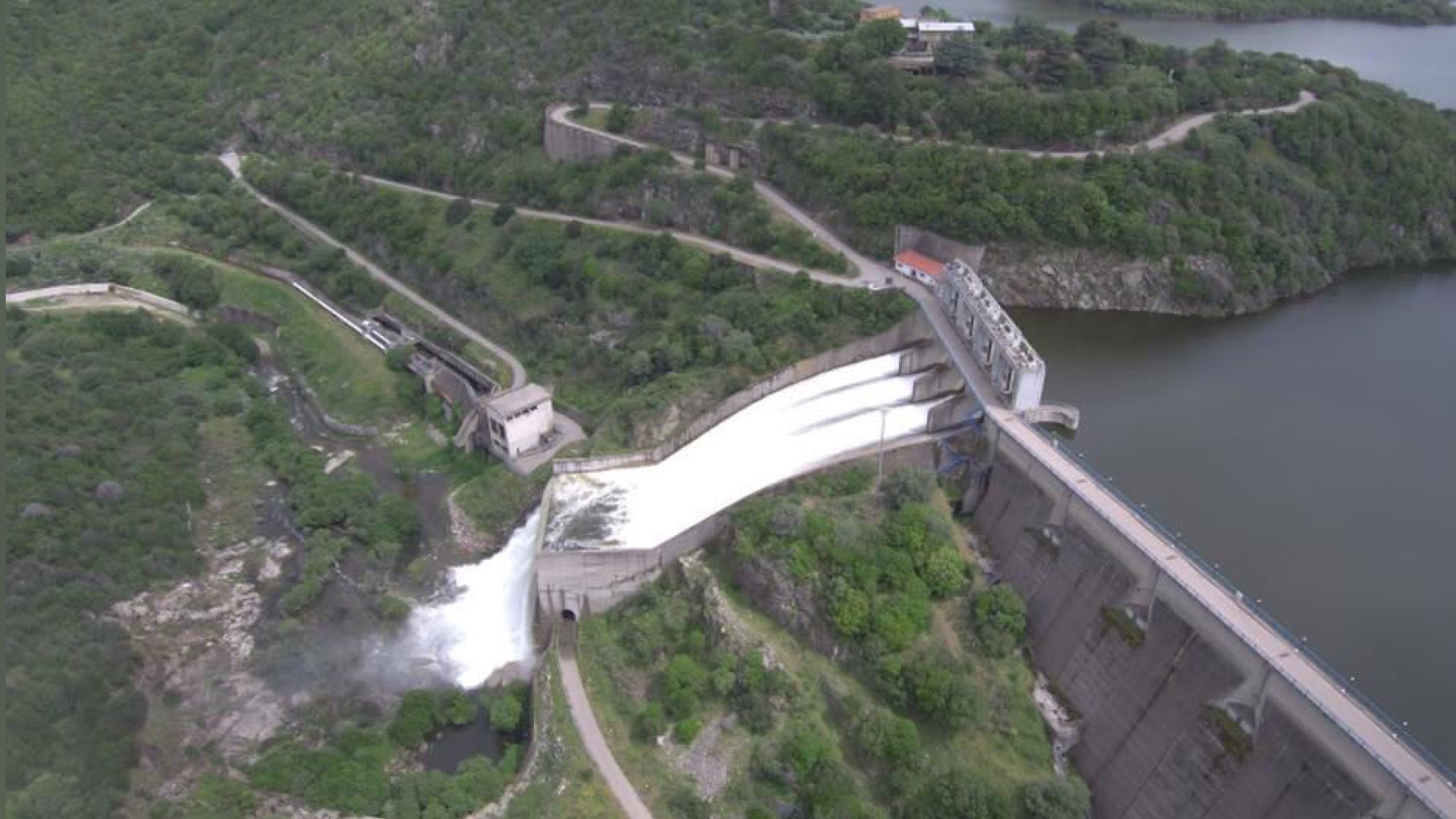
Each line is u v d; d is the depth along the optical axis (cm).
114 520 15038
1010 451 14400
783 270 18938
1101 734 11650
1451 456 15088
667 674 12369
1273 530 13488
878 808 11012
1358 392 16812
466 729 12850
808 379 17312
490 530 16025
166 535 15262
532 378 18925
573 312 19350
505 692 13188
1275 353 18012
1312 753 9644
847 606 12206
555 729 12175
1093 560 12438
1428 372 17412
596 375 18388
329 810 11512
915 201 19200
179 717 12756
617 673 12794
